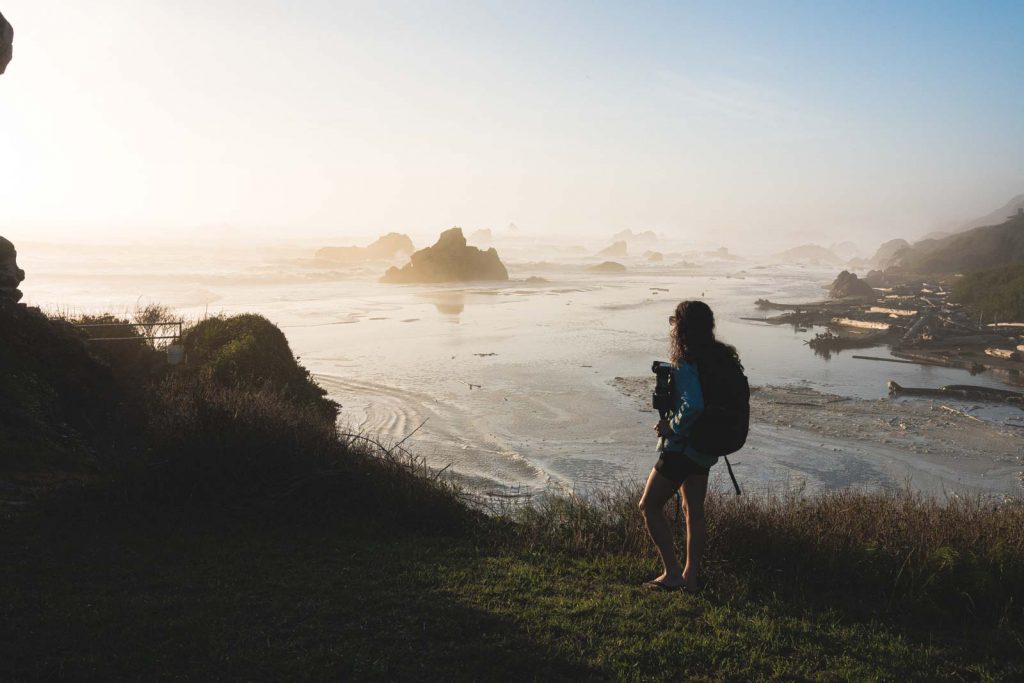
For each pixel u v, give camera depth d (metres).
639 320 57.09
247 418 8.64
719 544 6.39
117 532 6.62
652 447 21.25
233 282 89.50
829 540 6.52
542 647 4.21
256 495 7.83
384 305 67.00
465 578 5.58
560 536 7.17
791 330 55.09
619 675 3.90
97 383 14.98
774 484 17.91
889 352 44.44
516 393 28.94
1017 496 17.52
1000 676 4.15
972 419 26.22
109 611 4.56
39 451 10.02
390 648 4.14
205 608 4.73
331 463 8.37
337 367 34.22
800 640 4.57
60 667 3.68
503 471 18.34
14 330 13.83
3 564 5.46
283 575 5.58
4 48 14.95
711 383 4.70
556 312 62.97
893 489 17.78
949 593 5.59
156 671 3.75
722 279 131.25
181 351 18.44
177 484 7.81
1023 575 5.85
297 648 4.13
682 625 4.67
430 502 8.01
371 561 6.07
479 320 55.53
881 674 4.09
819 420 25.42
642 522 7.04
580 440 21.95
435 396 28.11
